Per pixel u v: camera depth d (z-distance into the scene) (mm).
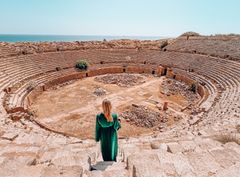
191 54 50906
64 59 48625
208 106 26766
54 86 39094
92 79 44406
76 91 36500
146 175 4328
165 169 4570
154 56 55656
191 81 40375
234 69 37469
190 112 27406
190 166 4832
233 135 9586
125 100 32438
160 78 45688
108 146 6699
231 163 4969
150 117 25797
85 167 5527
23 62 41000
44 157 7523
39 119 26047
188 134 13867
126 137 20328
